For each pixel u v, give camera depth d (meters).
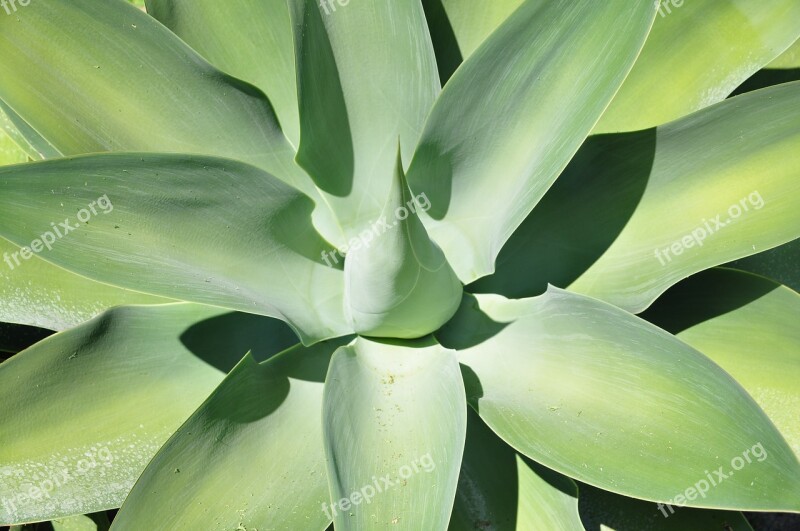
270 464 0.92
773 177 0.95
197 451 0.89
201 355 0.99
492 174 1.00
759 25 1.01
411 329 0.97
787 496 0.82
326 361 0.99
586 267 0.99
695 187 0.97
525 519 0.96
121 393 0.96
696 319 0.99
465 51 1.06
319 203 1.05
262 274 0.98
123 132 0.98
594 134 0.98
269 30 1.04
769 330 0.97
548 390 0.92
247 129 1.01
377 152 1.03
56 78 0.96
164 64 0.97
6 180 0.85
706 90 1.02
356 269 0.93
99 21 0.95
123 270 0.90
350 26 0.99
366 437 0.90
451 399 0.89
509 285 1.02
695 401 0.87
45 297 1.02
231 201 0.93
